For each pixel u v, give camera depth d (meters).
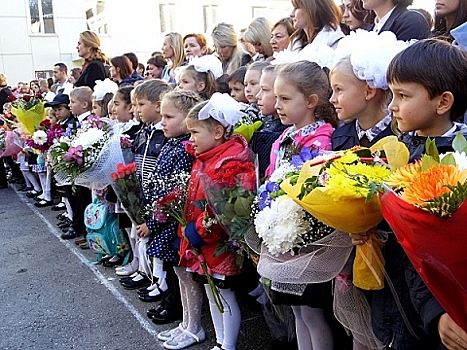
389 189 1.24
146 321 3.09
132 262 3.80
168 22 14.23
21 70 13.90
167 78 5.21
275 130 2.71
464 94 1.51
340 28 3.53
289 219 1.62
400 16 2.79
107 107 4.49
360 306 1.71
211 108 2.43
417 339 1.53
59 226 5.23
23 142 6.44
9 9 13.61
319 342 2.06
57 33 14.17
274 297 1.89
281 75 2.29
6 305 3.43
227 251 2.36
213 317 2.60
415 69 1.49
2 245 4.79
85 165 3.32
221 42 4.31
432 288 1.24
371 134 1.98
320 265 1.65
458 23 2.56
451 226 1.10
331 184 1.38
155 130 3.20
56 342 2.90
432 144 1.29
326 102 2.27
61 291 3.62
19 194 7.15
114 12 13.98
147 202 2.75
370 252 1.53
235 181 2.07
